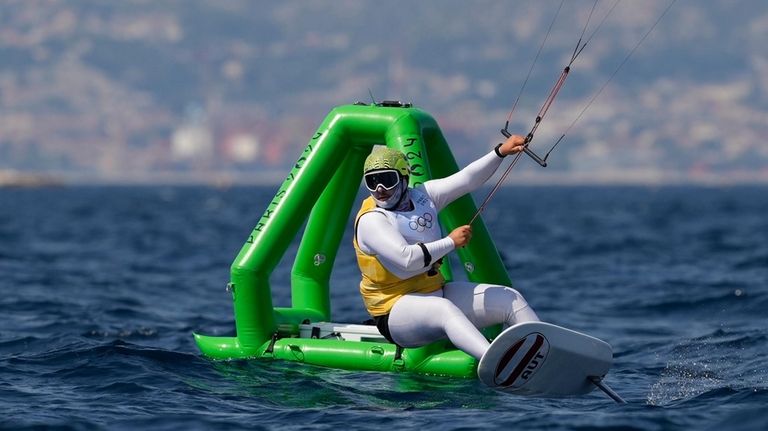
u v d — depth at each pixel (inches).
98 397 1242.0
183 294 2704.2
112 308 2311.8
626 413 1128.2
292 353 1407.5
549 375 1195.9
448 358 1315.2
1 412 1161.4
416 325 1238.3
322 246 1573.6
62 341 1704.0
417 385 1278.3
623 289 2741.1
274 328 1451.8
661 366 1541.6
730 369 1491.1
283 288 2886.3
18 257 3882.9
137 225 6796.3
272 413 1155.3
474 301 1251.2
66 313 2203.5
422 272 1247.5
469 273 1413.6
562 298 2573.8
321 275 1582.2
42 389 1284.4
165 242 4975.4
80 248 4471.0
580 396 1253.7
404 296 1247.5
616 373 1477.6
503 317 1246.3
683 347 1726.1
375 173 1222.9
